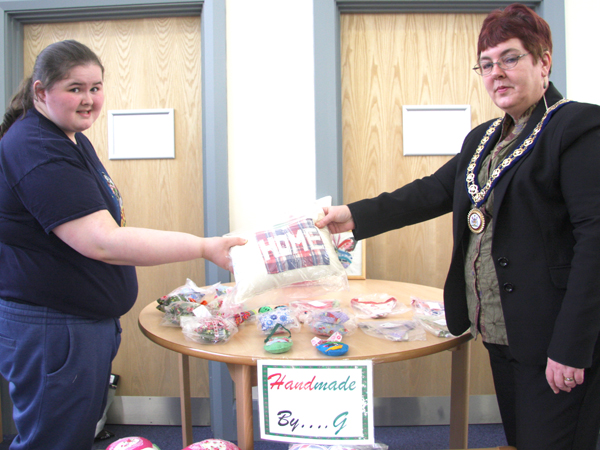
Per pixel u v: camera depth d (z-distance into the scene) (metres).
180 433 1.86
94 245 0.83
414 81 1.90
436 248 1.93
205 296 1.31
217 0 1.77
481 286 0.92
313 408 0.79
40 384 0.90
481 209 0.91
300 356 0.85
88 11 1.84
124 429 1.90
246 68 1.82
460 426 1.19
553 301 0.80
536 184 0.81
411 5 1.82
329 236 1.11
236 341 0.95
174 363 1.94
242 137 1.83
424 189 1.13
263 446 1.74
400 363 1.90
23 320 0.90
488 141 0.95
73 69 0.85
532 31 0.81
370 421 0.77
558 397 0.80
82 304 0.93
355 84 1.91
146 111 1.90
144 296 1.95
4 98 1.82
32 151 0.83
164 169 1.93
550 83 0.87
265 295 0.97
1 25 1.82
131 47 1.91
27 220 0.87
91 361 0.94
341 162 1.86
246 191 1.83
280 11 1.80
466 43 1.90
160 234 0.87
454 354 1.20
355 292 1.45
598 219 0.73
